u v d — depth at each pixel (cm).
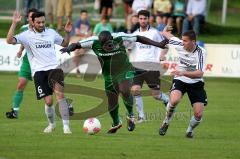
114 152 2688
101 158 2567
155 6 6069
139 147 2809
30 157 2558
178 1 6253
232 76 5509
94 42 3069
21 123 3484
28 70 3628
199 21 6291
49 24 6169
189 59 3028
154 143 2920
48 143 2855
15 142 2870
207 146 2886
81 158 2558
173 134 3228
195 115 3059
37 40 3138
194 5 6269
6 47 5419
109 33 3069
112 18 7000
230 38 6531
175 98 3038
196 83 3044
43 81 3122
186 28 6216
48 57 3145
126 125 3500
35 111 3909
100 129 3141
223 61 5500
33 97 4450
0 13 7250
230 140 3086
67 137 3019
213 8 10000
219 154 2708
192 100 3072
